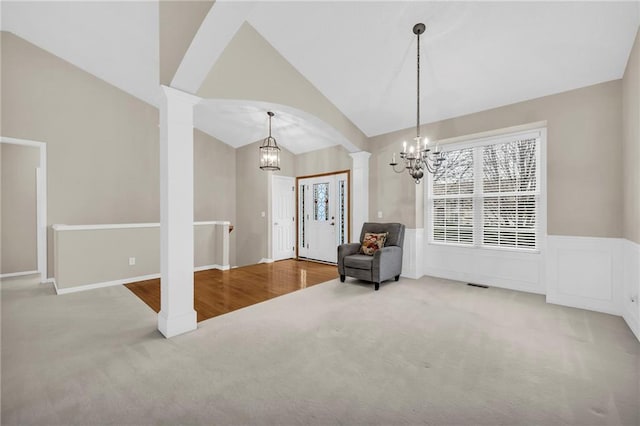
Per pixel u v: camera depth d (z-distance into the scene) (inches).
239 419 57.6
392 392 65.8
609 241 114.1
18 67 152.9
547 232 128.7
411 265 174.6
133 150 194.7
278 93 128.9
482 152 160.9
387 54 123.9
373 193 191.3
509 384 68.4
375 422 56.7
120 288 153.0
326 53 127.6
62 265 142.6
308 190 252.4
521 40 106.3
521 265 148.1
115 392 65.8
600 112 116.2
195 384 68.9
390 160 183.2
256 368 75.9
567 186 123.6
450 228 172.6
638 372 72.9
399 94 148.0
